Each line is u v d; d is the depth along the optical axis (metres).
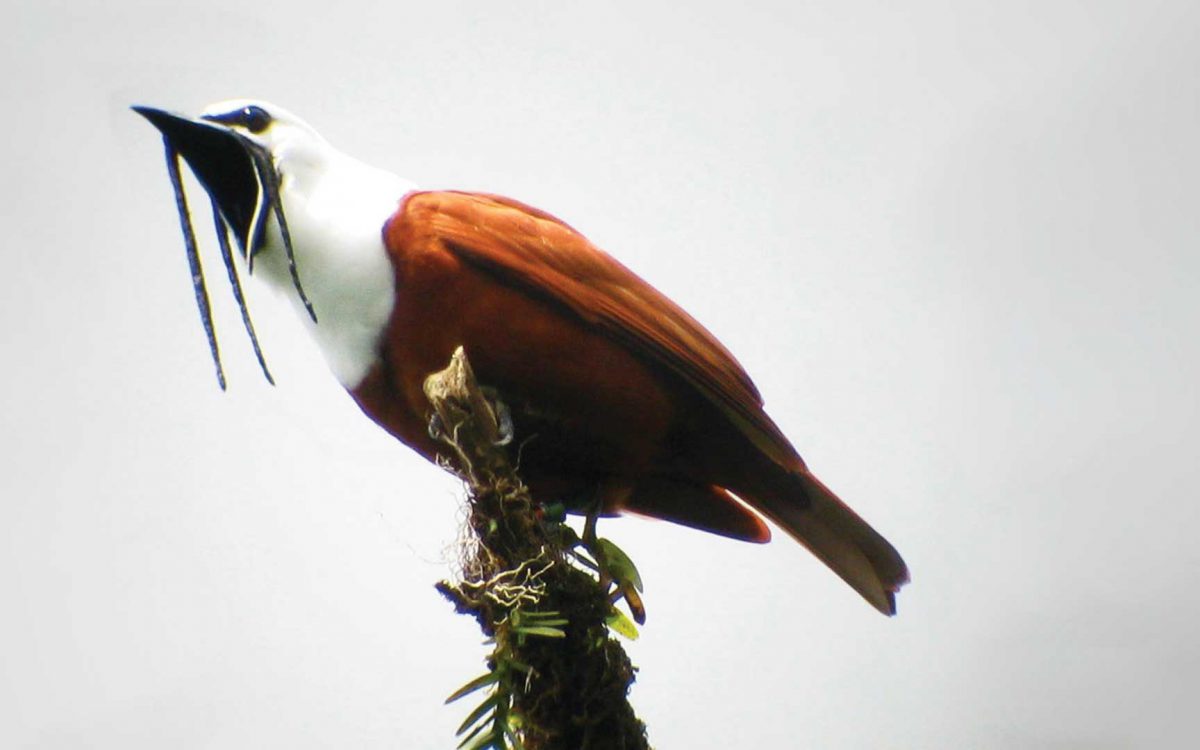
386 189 9.44
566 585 8.24
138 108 9.26
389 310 9.12
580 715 8.18
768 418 9.94
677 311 9.72
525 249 9.29
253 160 9.21
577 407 9.48
